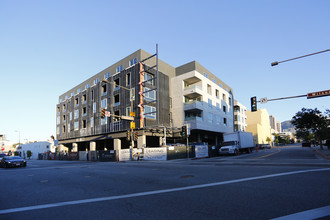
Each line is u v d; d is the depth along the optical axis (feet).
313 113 113.09
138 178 31.76
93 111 138.51
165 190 22.45
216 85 145.79
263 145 226.17
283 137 477.36
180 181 27.71
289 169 34.37
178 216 14.20
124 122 112.16
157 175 34.27
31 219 14.71
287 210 14.51
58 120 184.96
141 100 104.17
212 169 39.58
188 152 82.58
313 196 17.72
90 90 144.15
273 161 51.72
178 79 126.62
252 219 13.10
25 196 22.50
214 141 157.89
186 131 77.66
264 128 309.01
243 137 107.96
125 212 15.47
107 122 124.57
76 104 160.45
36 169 57.93
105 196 20.92
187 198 18.69
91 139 138.62
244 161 55.77
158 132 110.52
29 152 225.35
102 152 103.14
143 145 101.81
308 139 244.01
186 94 121.80
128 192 22.30
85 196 21.30
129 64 119.03
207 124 125.90
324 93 49.67
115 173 39.34
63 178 35.55
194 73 120.06
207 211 14.94
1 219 14.87
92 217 14.67
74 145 160.97
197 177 30.37
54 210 16.71
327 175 27.14
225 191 20.72
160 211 15.39
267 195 18.57
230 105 170.19
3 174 46.65
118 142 117.91
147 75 111.45
